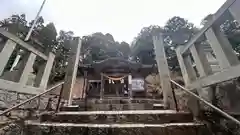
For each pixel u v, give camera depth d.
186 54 3.78
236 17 1.84
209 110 2.43
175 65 13.71
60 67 14.87
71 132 2.18
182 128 2.11
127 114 2.51
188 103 2.78
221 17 2.17
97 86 15.72
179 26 15.70
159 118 2.44
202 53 3.01
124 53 23.05
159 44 4.30
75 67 4.40
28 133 2.20
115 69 13.60
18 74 3.68
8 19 12.45
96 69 13.25
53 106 4.04
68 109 3.27
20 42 3.50
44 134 2.20
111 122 2.46
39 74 4.70
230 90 2.14
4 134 2.14
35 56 4.20
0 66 2.92
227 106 2.14
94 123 2.45
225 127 2.03
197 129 2.11
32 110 3.55
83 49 19.00
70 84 4.05
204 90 2.78
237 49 4.11
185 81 3.67
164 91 3.56
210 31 2.47
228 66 2.04
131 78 13.37
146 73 14.40
